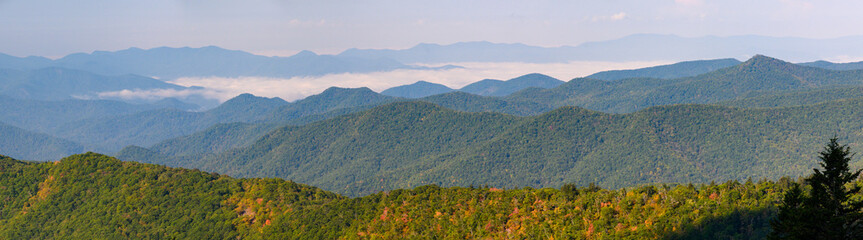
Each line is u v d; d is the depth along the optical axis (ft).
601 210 563.89
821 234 249.75
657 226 524.93
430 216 622.95
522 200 615.57
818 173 255.29
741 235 506.89
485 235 571.69
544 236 545.44
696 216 534.37
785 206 262.47
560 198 599.98
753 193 559.38
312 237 649.61
